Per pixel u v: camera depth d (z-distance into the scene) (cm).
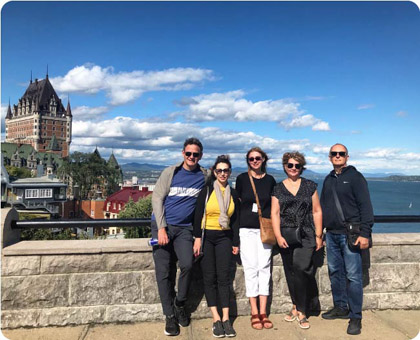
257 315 388
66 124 18250
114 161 12825
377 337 368
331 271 411
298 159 379
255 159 387
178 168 386
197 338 361
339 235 395
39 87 18088
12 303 378
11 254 377
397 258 446
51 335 365
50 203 8106
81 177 10481
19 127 18412
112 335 366
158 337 362
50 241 416
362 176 387
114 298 394
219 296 382
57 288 385
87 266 390
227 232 376
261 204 391
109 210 8531
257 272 393
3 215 386
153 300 401
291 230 377
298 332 377
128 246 395
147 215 3753
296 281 386
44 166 14750
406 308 445
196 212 371
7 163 13950
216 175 374
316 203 389
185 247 372
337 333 376
